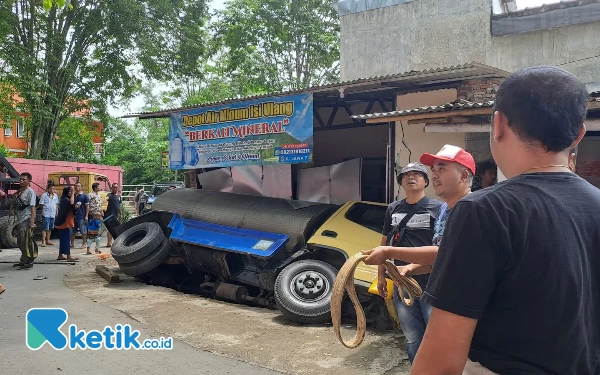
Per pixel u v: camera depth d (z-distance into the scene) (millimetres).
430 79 7727
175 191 9891
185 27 22609
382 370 4547
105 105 23344
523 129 1530
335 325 2146
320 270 6477
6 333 5637
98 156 39500
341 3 14828
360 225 7191
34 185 17703
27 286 8344
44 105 22125
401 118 6828
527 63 11602
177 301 7320
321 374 4469
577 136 1544
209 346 5238
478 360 1512
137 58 22344
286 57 28125
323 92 8930
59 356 4930
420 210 4223
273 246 7371
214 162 10484
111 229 9969
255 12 26328
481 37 12305
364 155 10695
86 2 21859
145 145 42688
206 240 8125
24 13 21344
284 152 9148
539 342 1415
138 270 8562
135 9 21406
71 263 10852
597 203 1517
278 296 6250
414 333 3855
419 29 13344
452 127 6602
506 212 1435
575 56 10984
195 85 34531
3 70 20688
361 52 14406
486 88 7570
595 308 1488
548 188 1490
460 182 3645
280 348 5172
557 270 1397
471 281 1417
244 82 26688
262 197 8727
